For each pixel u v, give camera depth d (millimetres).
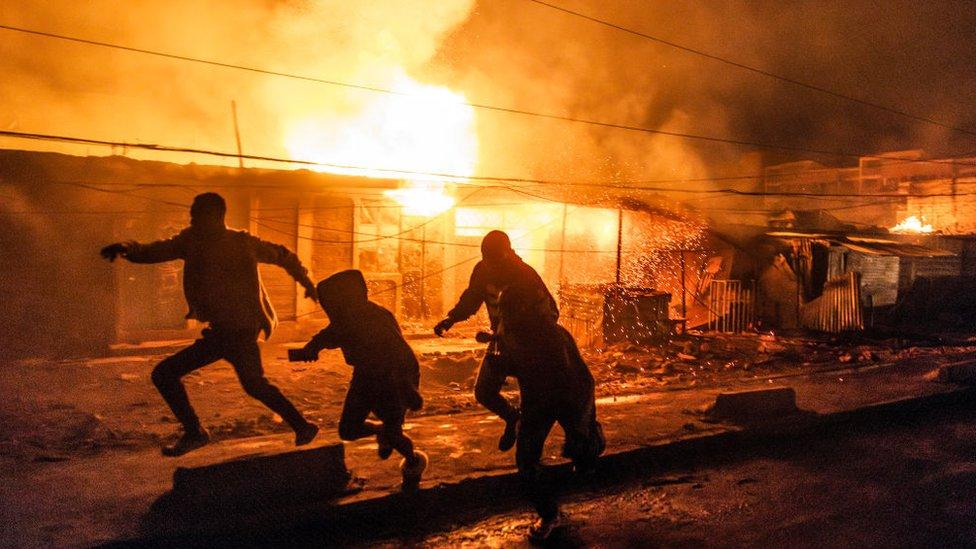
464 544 4531
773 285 17266
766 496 5516
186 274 4449
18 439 6117
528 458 4500
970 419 8359
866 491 5645
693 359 12180
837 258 17453
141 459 5512
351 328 4559
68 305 10734
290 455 4676
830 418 7676
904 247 18203
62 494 4668
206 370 9625
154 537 3998
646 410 7730
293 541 4418
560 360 4551
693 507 5266
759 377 10336
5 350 10297
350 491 4840
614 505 5301
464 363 11000
